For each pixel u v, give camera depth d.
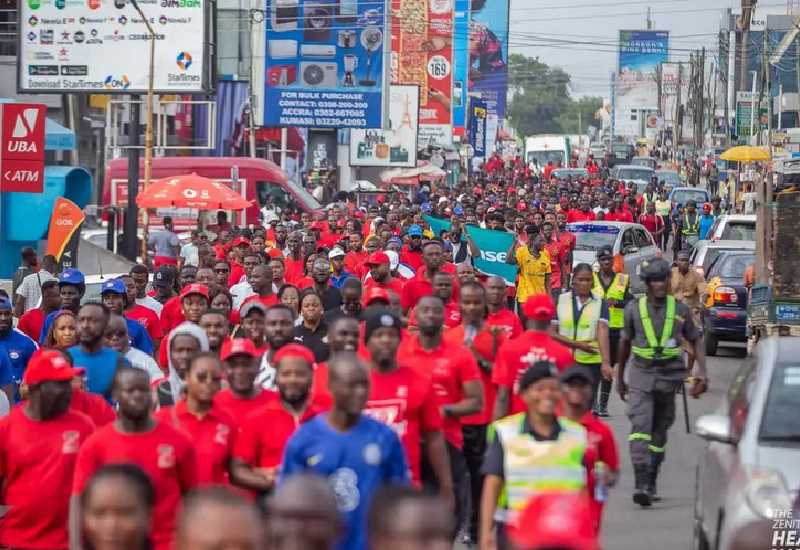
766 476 14.29
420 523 7.18
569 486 12.66
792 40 109.75
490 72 167.38
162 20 59.84
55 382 14.02
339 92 84.50
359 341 16.31
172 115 82.06
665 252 76.06
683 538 18.67
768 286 32.50
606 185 107.81
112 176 68.25
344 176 102.25
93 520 9.12
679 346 20.73
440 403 16.61
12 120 36.62
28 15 60.44
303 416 14.01
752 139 91.31
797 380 15.41
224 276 30.69
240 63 91.44
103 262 49.16
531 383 12.66
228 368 15.40
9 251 46.84
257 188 67.38
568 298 24.67
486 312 21.23
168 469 12.88
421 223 50.16
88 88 60.19
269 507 7.88
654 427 21.03
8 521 14.21
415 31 120.88
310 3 84.06
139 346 22.34
